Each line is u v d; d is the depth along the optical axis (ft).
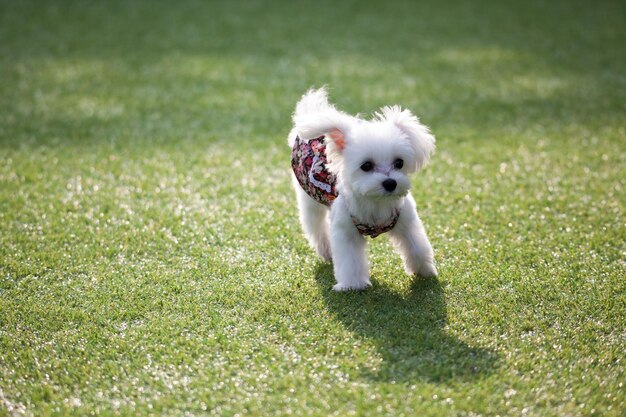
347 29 41.22
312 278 15.48
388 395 11.27
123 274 15.81
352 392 11.37
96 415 11.10
